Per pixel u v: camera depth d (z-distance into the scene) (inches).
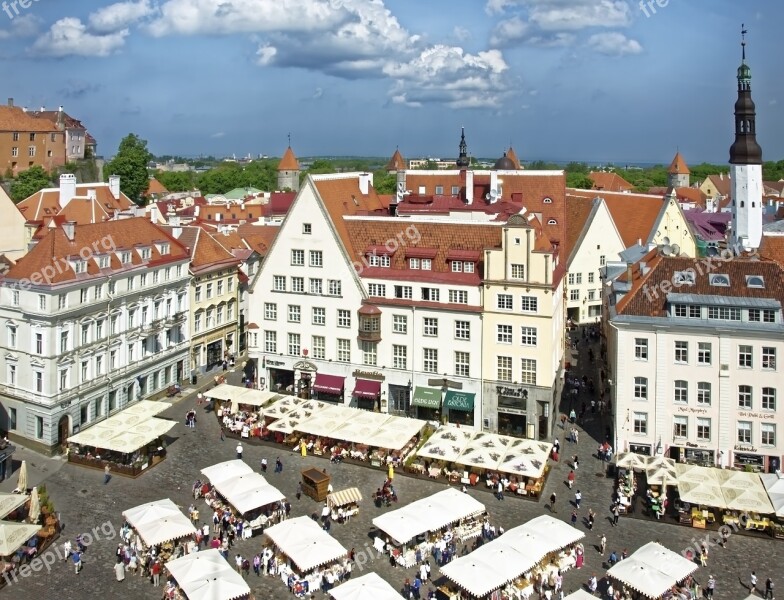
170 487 3262.8
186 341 4621.1
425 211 4827.8
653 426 3501.5
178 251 4557.1
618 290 3878.0
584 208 6259.8
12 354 3683.6
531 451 3267.7
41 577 2568.9
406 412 4109.3
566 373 4869.6
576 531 2674.7
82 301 3747.5
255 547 2802.7
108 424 3501.5
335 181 4768.7
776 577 2608.3
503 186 5108.3
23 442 3686.0
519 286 3754.9
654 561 2463.1
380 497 3154.5
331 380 4222.4
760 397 3344.0
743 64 5669.3
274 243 4296.3
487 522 2871.6
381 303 4072.3
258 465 3503.9
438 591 2509.8
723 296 3430.1
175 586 2438.5
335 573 2564.0
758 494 2874.0
